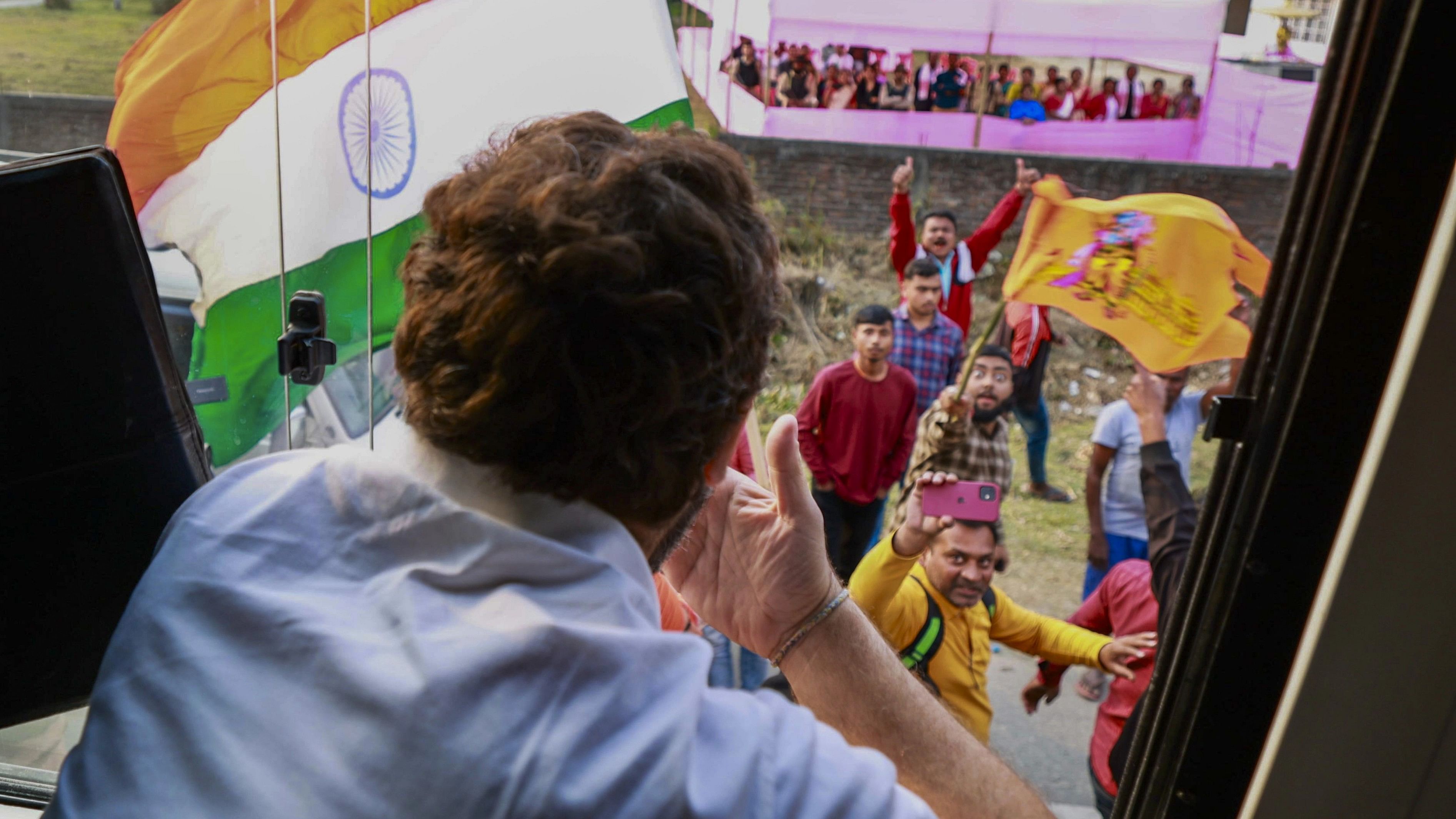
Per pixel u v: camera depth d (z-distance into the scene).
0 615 0.67
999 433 3.13
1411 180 0.67
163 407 0.68
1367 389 0.72
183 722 0.39
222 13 2.15
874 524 3.07
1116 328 3.12
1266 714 0.80
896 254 3.52
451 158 2.23
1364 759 0.79
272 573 0.43
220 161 2.20
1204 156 5.01
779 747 0.39
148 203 2.23
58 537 0.67
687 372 0.41
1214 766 0.83
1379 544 0.73
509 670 0.37
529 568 0.40
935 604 2.26
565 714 0.36
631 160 0.41
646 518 0.45
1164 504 3.02
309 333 1.30
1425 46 0.65
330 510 0.45
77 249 0.62
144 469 0.68
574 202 0.40
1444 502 0.71
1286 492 0.75
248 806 0.36
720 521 0.65
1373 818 0.80
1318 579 0.77
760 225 0.45
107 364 0.65
